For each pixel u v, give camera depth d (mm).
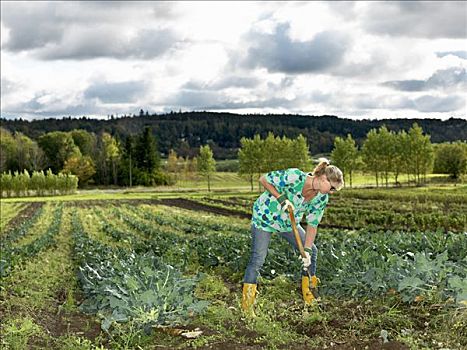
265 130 142375
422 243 9234
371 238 10586
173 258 11797
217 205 40531
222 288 8992
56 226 24203
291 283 8672
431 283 6312
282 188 6832
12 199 59562
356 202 37438
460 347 5098
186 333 6023
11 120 140000
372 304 6586
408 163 62562
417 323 5832
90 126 145375
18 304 8297
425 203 35375
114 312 6387
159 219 28281
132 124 153375
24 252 14125
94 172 88062
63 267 12273
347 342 5473
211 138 151500
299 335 5906
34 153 91875
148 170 91375
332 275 7965
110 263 9578
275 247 10461
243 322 6508
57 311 8008
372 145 64000
